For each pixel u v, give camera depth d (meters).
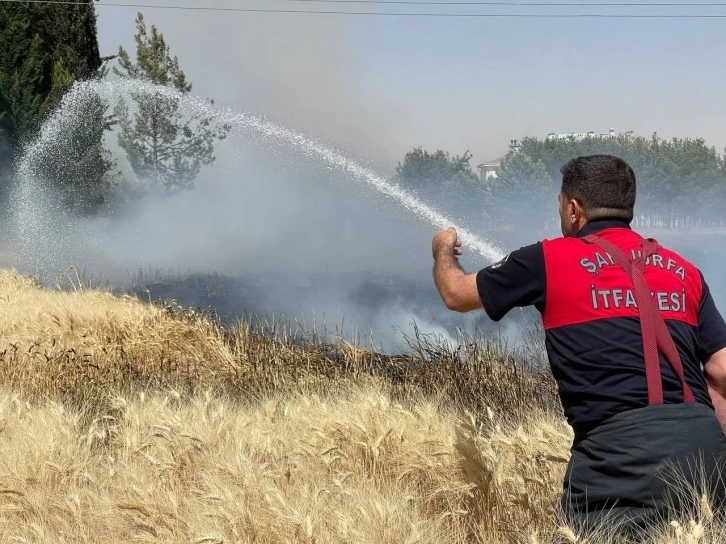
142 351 8.51
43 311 10.16
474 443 4.18
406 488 3.99
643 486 2.83
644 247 3.12
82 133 27.78
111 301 11.45
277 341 9.37
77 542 3.64
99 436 4.71
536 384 7.48
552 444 4.37
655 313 2.95
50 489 4.06
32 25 28.22
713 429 2.89
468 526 3.93
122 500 3.88
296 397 6.64
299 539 3.40
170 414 5.02
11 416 4.98
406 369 8.05
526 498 3.94
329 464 4.24
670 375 2.91
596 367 2.93
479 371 7.54
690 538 2.64
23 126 26.70
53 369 7.36
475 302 3.14
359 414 5.00
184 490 4.15
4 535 3.60
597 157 3.25
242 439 4.46
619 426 2.88
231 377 7.77
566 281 3.01
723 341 3.08
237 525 3.49
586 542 2.88
